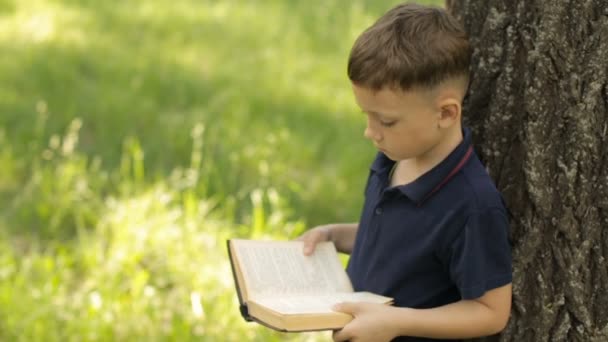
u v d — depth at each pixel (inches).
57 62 473.7
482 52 155.2
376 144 138.3
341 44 540.7
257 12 605.3
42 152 366.0
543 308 153.4
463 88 138.3
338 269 154.9
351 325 134.6
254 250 151.1
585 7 144.2
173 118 411.2
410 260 140.6
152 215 306.0
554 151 148.7
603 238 148.9
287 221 324.2
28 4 597.0
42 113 384.2
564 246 150.6
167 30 553.0
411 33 134.0
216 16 590.6
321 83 476.7
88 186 337.7
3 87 433.7
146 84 453.1
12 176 351.9
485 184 137.4
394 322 134.3
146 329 248.5
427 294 141.3
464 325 135.0
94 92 434.0
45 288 263.9
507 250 136.5
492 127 154.3
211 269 277.7
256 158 367.2
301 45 537.0
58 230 314.0
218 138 385.1
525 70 150.2
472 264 134.8
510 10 151.8
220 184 334.0
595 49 144.6
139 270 279.0
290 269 151.3
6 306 253.0
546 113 148.3
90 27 549.6
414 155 138.3
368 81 133.3
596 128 146.3
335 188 350.3
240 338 247.4
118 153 372.8
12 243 305.3
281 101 439.5
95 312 252.1
